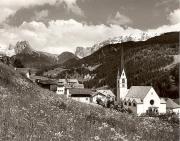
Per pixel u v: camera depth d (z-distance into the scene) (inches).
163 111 6574.8
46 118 947.3
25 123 827.4
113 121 1151.0
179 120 1547.7
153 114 5255.9
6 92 1237.1
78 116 1101.7
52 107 1160.8
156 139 1013.2
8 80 1482.5
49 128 824.9
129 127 1115.3
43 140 708.7
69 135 788.0
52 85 7440.9
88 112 1210.0
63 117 1012.5
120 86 7706.7
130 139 916.6
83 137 804.0
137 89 6865.2
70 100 1515.7
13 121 817.5
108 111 1360.7
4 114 863.7
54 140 728.3
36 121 876.6
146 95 6510.8
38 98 1320.1
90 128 932.0
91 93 7258.9
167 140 1021.2
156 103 6540.4
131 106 6545.3
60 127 868.0
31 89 1515.7
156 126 1236.5
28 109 1010.7
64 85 7696.9
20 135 717.9
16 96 1208.8
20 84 1524.4
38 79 7687.0
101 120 1128.2
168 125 1325.0
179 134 1117.1
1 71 1534.2
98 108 1405.0
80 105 1395.2
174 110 6683.1
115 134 914.1
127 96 6894.7
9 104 1009.5
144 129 1133.1
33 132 756.6
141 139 970.7
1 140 661.9
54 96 1515.7
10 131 724.7
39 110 1045.2
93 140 791.1
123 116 1298.0
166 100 6934.1
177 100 7273.6
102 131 917.8
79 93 7155.5
